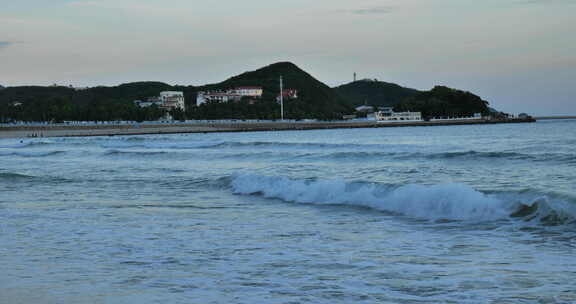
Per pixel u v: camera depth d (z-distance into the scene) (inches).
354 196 787.4
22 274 408.2
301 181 902.4
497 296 337.1
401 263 431.2
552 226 554.3
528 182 910.4
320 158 1598.2
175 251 488.1
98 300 338.0
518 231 545.0
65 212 745.6
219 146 2551.7
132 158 1876.2
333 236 552.7
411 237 539.2
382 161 1455.5
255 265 431.5
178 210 752.3
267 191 912.9
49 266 433.4
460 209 651.5
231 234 570.9
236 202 829.8
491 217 615.8
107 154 2036.2
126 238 552.4
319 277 392.5
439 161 1376.7
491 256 448.8
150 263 441.4
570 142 2568.9
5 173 1304.1
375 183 797.9
